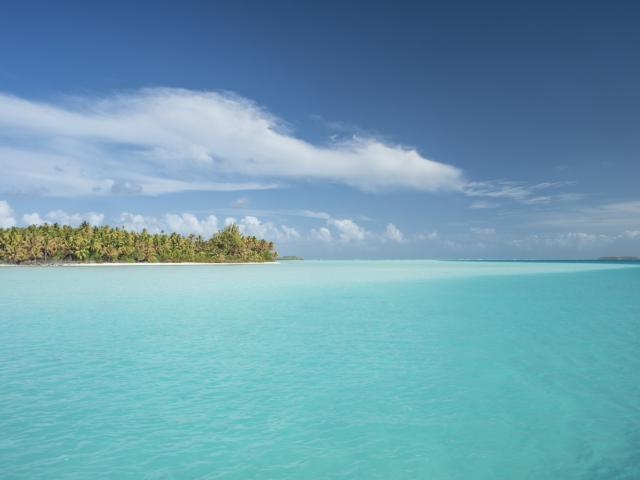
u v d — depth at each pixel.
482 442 7.64
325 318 21.56
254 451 7.36
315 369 12.24
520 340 15.86
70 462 7.00
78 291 37.72
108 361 13.16
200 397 10.03
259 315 22.66
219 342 15.85
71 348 14.90
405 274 72.19
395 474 6.57
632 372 11.76
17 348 14.90
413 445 7.54
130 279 56.69
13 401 9.76
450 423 8.46
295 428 8.29
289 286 43.88
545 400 9.66
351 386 10.77
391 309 24.88
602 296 32.03
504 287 41.41
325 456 7.18
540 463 6.87
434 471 6.65
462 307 25.69
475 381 11.06
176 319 21.42
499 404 9.46
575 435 7.88
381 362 12.95
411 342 15.65
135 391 10.43
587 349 14.40
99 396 10.09
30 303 28.23
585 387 10.52
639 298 30.36
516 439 7.74
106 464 6.94
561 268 103.62
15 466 6.86
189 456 7.20
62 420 8.70
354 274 73.12
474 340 15.97
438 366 12.45
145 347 15.03
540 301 28.62
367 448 7.45
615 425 8.30
